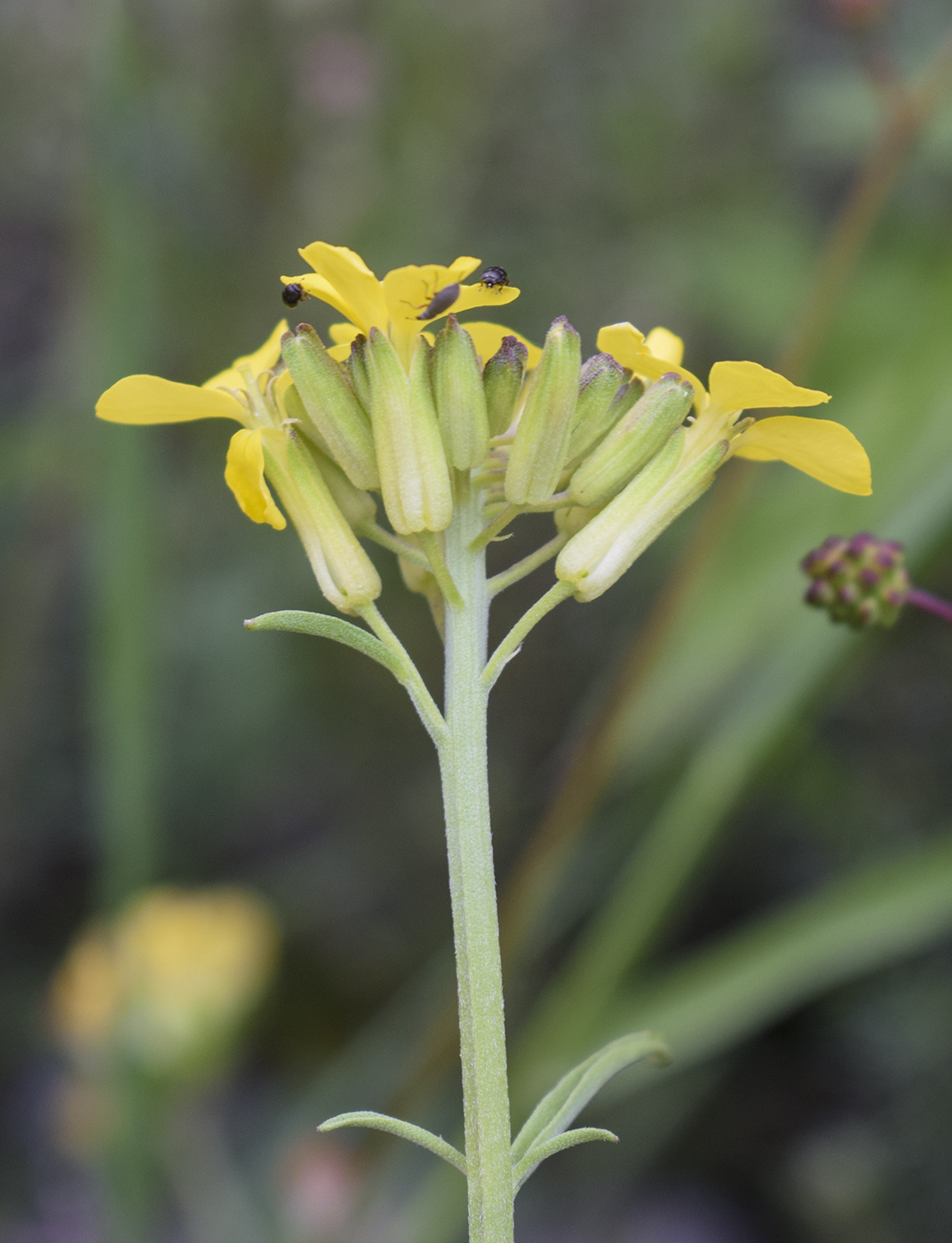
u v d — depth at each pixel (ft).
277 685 1.58
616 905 0.95
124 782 1.08
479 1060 0.67
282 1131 1.52
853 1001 1.34
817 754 1.36
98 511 1.06
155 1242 1.37
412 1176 1.35
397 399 0.68
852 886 0.92
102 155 1.12
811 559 0.79
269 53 1.49
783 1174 1.43
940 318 0.97
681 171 1.61
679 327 1.57
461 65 1.56
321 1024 1.72
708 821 0.93
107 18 1.13
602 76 1.65
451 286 0.68
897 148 0.97
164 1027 1.21
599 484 0.69
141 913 1.11
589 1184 1.47
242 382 0.71
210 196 1.39
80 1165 1.57
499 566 1.61
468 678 0.69
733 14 1.68
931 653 1.41
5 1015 1.69
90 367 1.13
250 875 1.74
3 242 1.72
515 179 1.61
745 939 0.93
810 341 1.00
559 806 0.95
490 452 0.70
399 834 1.70
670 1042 0.92
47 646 1.58
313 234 1.50
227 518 1.55
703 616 1.01
